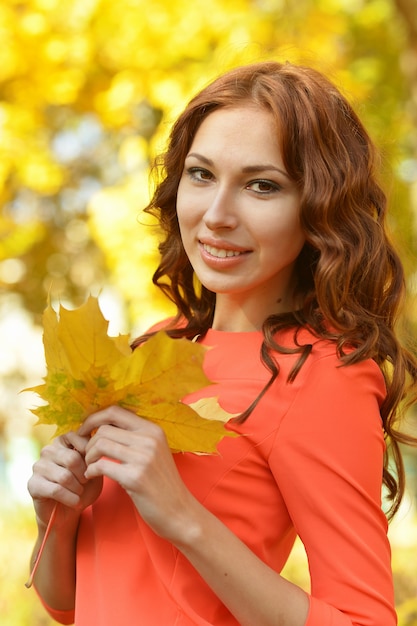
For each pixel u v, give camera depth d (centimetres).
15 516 690
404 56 683
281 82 186
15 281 977
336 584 168
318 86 190
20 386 1193
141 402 165
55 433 177
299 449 173
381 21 770
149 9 689
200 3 689
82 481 178
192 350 157
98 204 660
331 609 165
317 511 171
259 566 166
